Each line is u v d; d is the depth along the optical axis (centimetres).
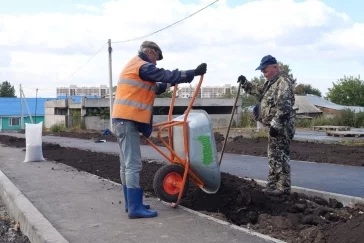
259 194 670
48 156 1427
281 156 698
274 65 695
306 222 573
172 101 659
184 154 632
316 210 617
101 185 827
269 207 639
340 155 1371
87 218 585
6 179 895
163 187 633
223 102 4416
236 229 521
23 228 601
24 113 7069
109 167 1083
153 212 587
